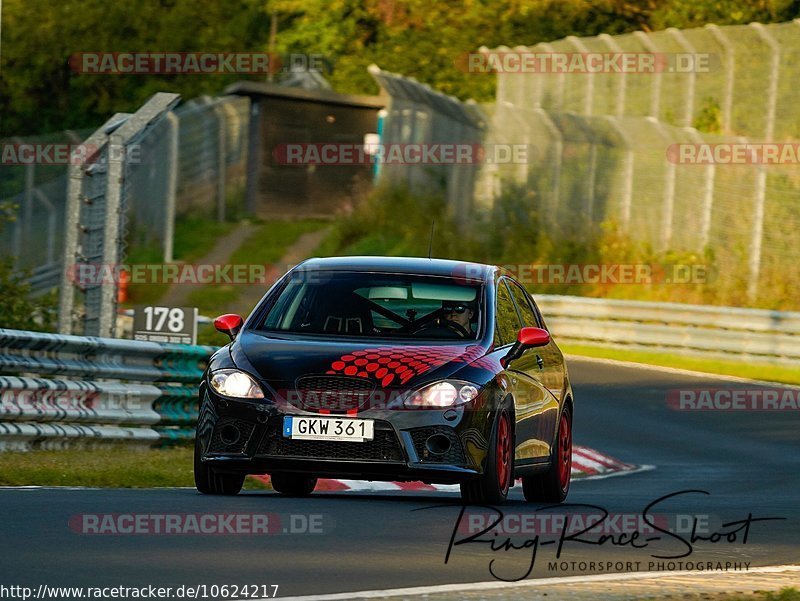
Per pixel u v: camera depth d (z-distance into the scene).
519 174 140.00
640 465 57.88
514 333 37.12
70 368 47.78
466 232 145.38
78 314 57.56
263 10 198.62
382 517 31.03
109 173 56.19
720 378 90.38
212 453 33.41
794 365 97.69
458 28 188.88
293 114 160.62
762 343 99.44
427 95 150.75
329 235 153.50
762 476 53.38
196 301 128.88
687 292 120.62
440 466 32.62
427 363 33.41
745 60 118.19
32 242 126.38
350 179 164.25
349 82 196.38
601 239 129.50
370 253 148.50
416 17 187.62
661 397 81.06
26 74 198.88
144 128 57.06
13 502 30.59
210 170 157.38
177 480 40.75
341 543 26.62
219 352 34.69
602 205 130.38
